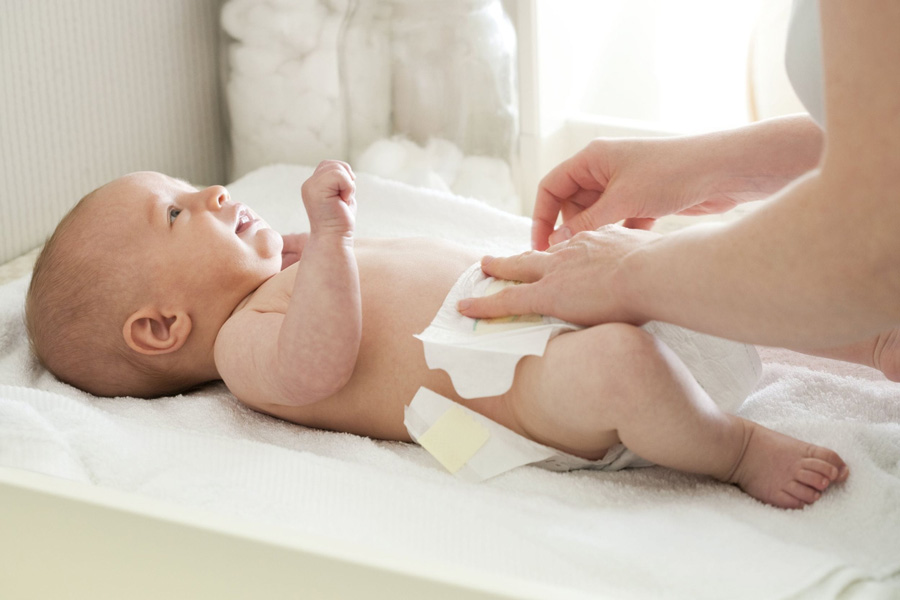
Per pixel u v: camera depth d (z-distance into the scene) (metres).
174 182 1.27
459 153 1.80
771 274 0.64
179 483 0.91
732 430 0.91
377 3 1.71
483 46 1.72
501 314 0.98
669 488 0.94
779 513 0.87
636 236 0.92
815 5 0.76
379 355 1.07
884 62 0.54
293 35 1.77
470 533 0.82
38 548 0.68
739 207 1.75
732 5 2.05
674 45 2.12
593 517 0.86
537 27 1.81
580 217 1.19
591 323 0.92
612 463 0.98
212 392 1.24
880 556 0.80
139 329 1.17
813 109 0.82
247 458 0.96
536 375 0.94
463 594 0.57
